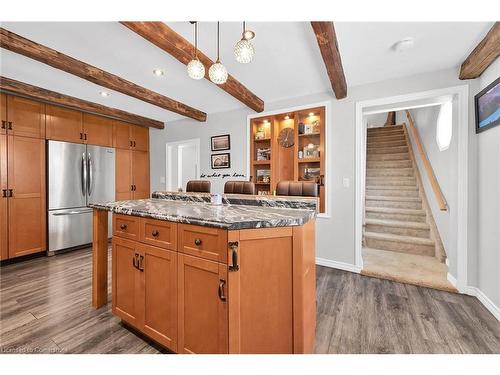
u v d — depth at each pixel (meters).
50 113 3.44
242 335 1.18
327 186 3.09
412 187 4.28
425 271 2.77
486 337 1.65
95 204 2.03
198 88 3.15
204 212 1.54
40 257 3.37
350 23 1.79
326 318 1.88
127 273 1.68
